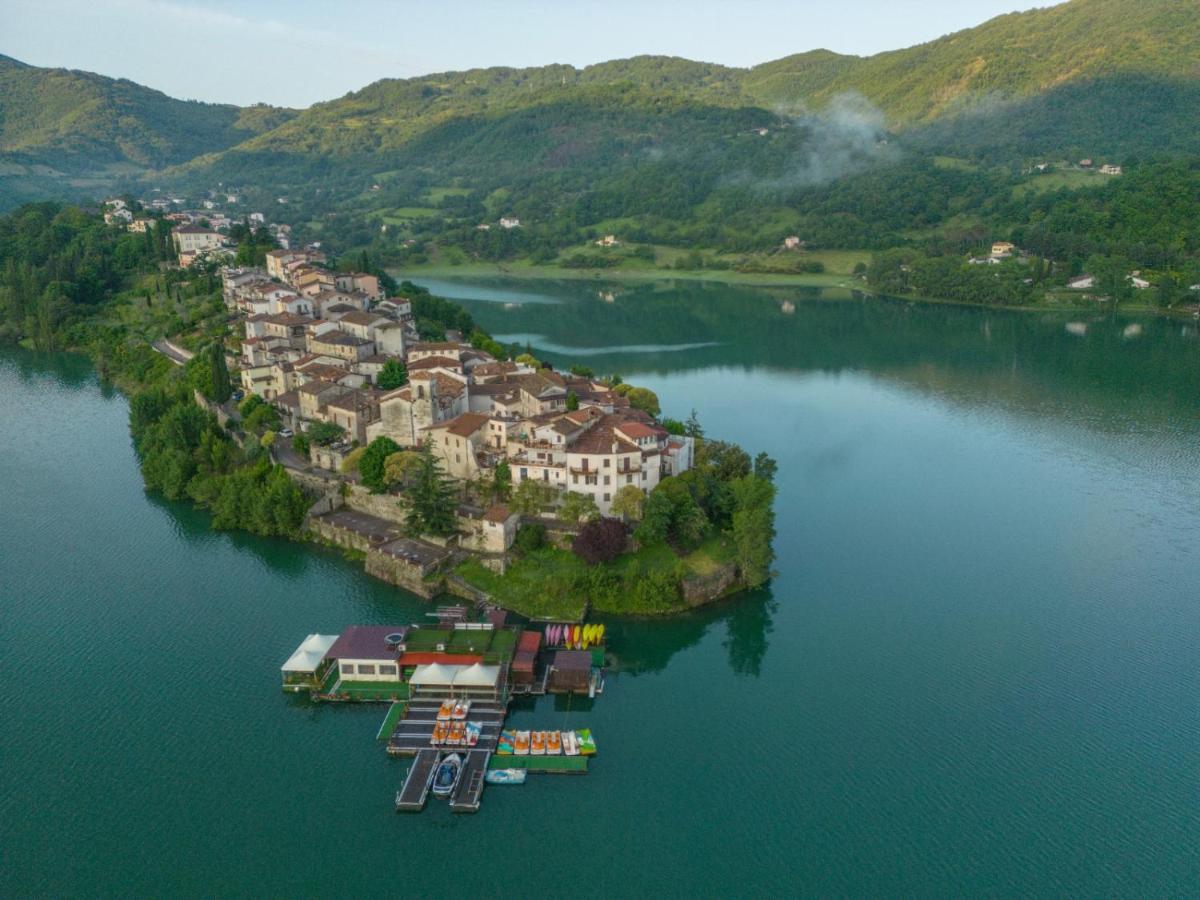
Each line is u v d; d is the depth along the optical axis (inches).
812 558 6604.3
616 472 6141.7
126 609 5748.0
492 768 4264.3
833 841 3902.6
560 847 3863.2
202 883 3678.6
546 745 4402.1
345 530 6515.8
